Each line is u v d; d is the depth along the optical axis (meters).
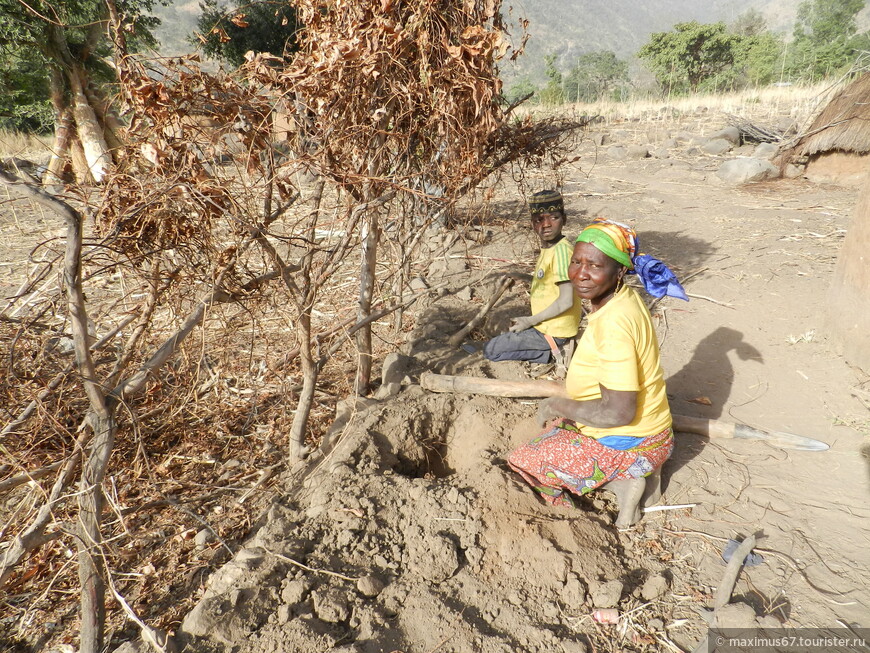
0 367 2.49
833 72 24.33
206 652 2.04
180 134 2.14
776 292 5.17
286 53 2.54
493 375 3.97
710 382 3.88
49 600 2.50
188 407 3.64
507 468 2.96
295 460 3.21
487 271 5.73
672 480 2.96
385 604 2.24
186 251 2.33
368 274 3.44
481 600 2.27
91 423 2.15
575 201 9.12
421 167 3.20
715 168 11.25
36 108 11.44
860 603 2.24
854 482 2.90
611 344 2.34
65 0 9.57
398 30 2.46
